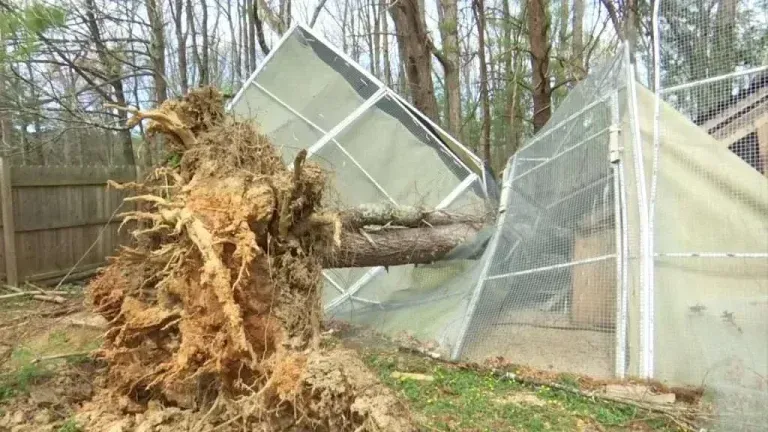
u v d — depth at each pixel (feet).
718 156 16.98
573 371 17.65
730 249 16.17
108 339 15.10
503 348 19.35
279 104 30.83
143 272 14.90
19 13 30.76
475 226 24.22
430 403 15.58
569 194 20.49
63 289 29.07
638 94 19.15
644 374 16.42
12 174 28.12
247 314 13.19
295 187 14.51
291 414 12.07
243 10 63.31
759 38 16.76
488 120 47.80
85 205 32.63
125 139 47.55
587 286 18.63
